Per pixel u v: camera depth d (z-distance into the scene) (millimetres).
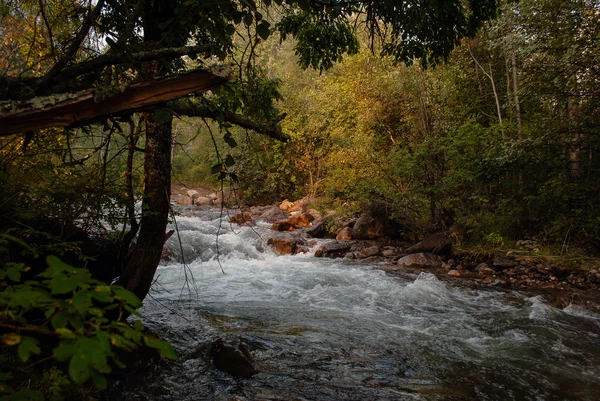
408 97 12391
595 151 8648
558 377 4090
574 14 7910
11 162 2844
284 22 4758
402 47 4453
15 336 992
